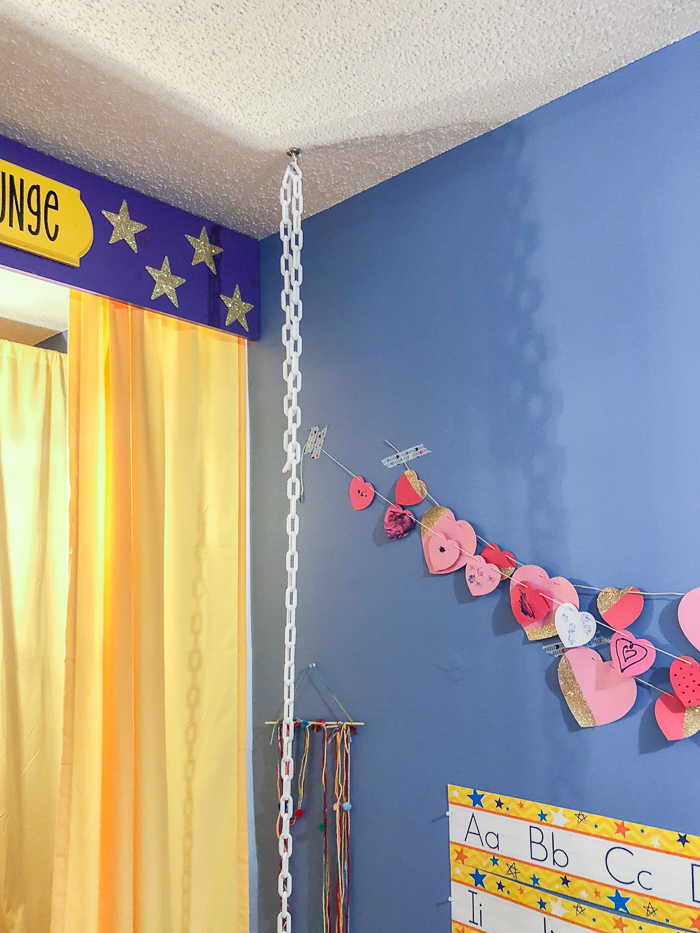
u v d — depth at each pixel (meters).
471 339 1.53
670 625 1.22
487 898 1.41
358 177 1.70
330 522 1.77
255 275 2.00
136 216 1.72
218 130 1.48
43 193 1.55
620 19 1.20
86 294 1.73
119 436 1.74
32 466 2.41
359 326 1.75
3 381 2.38
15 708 2.30
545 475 1.39
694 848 1.17
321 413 1.82
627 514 1.28
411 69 1.30
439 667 1.53
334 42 1.22
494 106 1.43
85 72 1.29
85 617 1.67
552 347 1.40
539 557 1.39
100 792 1.66
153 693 1.70
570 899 1.30
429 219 1.62
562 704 1.34
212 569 1.87
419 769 1.54
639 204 1.30
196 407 1.89
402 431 1.64
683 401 1.23
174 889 1.72
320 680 1.76
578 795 1.31
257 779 1.89
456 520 1.52
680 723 1.19
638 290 1.29
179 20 1.17
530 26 1.20
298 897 1.76
